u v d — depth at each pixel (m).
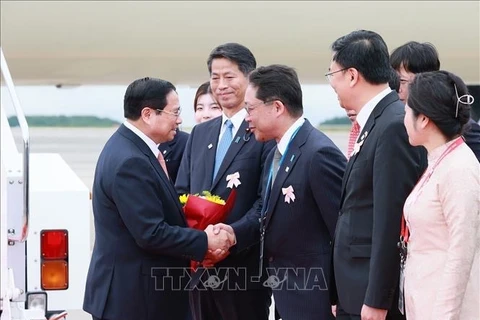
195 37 15.68
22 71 16.91
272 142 7.41
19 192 6.28
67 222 7.29
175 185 7.90
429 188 5.48
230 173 7.40
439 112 5.43
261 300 7.56
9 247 6.42
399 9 15.44
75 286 7.30
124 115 6.91
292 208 6.75
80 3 15.27
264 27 15.59
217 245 6.99
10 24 15.36
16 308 6.44
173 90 6.84
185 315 7.07
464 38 15.90
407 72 7.10
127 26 15.57
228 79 7.45
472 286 5.52
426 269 5.45
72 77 17.38
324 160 6.64
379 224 5.83
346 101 6.19
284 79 6.81
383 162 5.86
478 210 5.37
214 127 7.71
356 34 6.18
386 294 5.85
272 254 6.95
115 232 6.70
